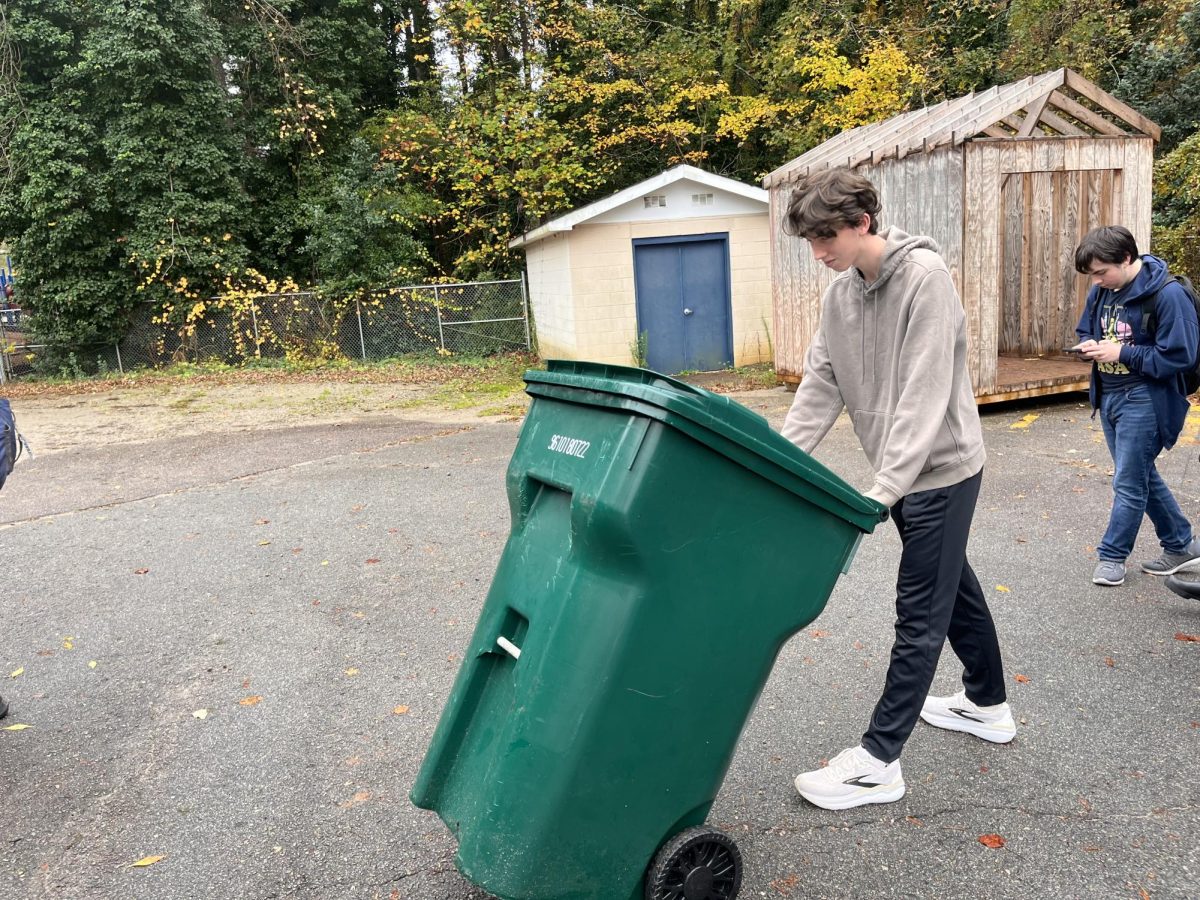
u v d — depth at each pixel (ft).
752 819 8.73
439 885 8.02
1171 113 41.86
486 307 56.44
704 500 6.39
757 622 6.75
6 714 11.84
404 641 13.69
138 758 10.59
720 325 49.08
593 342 47.47
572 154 61.16
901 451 7.66
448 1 64.44
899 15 60.29
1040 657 11.84
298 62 62.85
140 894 8.10
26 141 51.03
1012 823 8.46
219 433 34.06
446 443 29.35
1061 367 30.66
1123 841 8.12
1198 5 41.37
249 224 57.36
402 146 63.00
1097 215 30.66
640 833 6.64
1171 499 13.98
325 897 7.93
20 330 54.95
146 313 54.70
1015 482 20.16
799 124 58.18
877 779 8.74
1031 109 27.17
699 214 47.65
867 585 14.88
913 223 27.86
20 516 22.52
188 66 53.42
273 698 12.00
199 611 15.38
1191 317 12.53
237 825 9.12
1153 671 11.25
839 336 8.63
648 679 6.40
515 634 7.11
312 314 54.90
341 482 24.40
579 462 6.59
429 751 7.52
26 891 8.21
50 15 53.01
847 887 7.70
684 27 67.26
